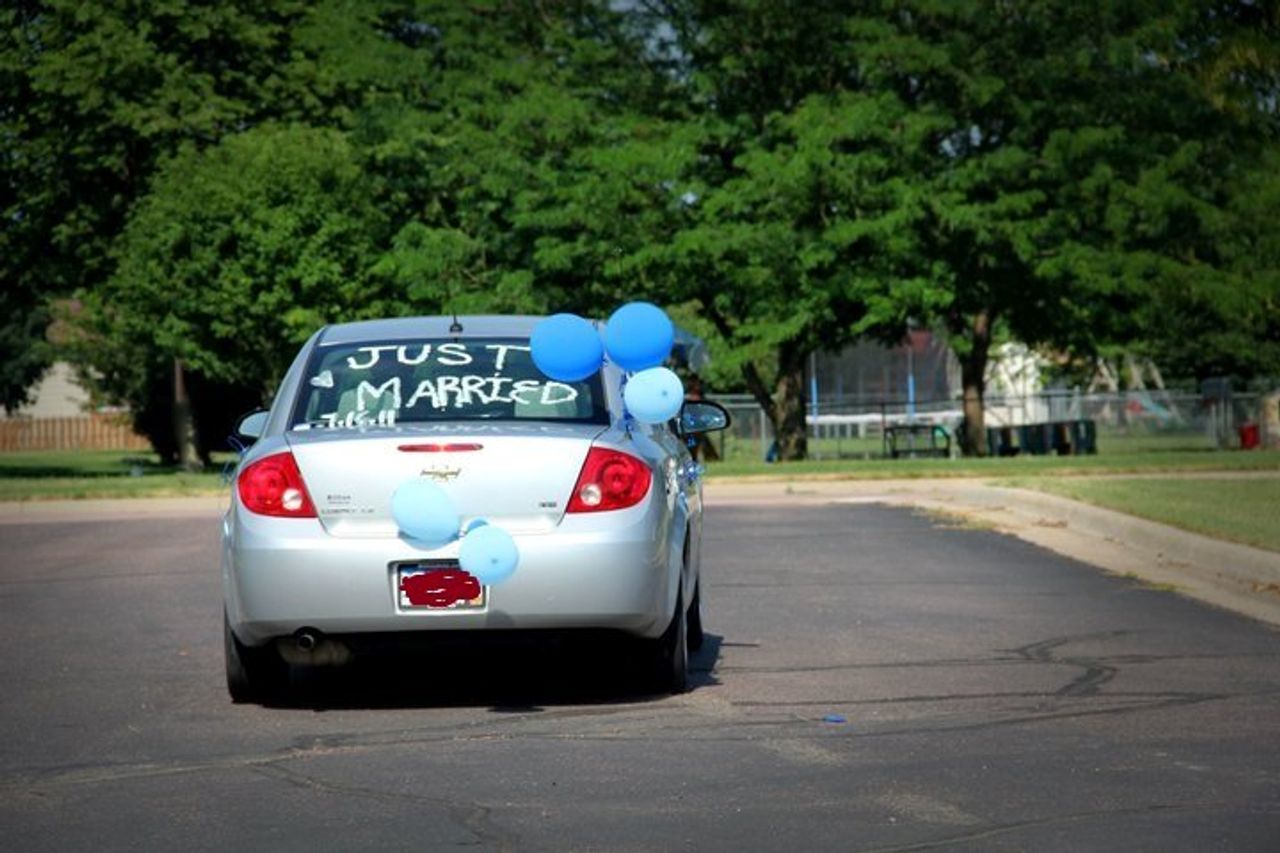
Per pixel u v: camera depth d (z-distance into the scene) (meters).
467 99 67.19
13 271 73.81
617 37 69.38
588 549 13.52
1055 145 64.69
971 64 64.94
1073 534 29.44
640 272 65.12
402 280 63.69
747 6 63.88
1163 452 66.56
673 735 12.88
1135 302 68.50
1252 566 23.06
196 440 86.25
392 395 14.45
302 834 10.09
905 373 112.12
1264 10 38.34
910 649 17.20
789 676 15.59
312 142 63.53
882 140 64.00
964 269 66.25
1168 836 9.76
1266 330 77.81
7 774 11.90
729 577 23.86
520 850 9.63
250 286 62.19
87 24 68.81
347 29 69.38
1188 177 66.62
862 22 64.25
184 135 68.50
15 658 17.64
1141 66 65.12
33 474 77.56
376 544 13.45
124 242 68.50
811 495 42.16
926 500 38.88
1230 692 14.58
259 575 13.54
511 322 15.48
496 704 14.37
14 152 69.06
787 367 69.25
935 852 9.47
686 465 16.05
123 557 28.91
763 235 62.38
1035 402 82.19
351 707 14.36
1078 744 12.39
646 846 9.66
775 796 10.83
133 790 11.34
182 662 17.20
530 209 64.62
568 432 13.89
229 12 68.81
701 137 65.31
